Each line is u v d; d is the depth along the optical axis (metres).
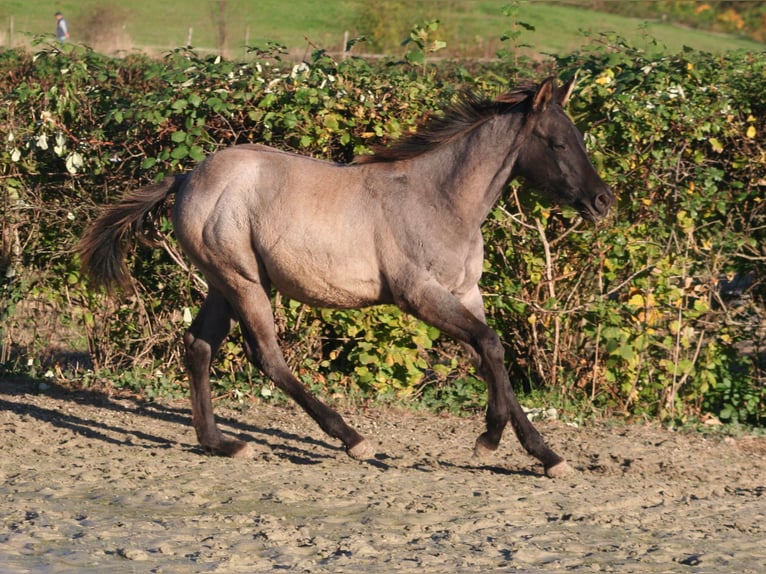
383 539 7.37
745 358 12.51
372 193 9.38
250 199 9.57
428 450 10.41
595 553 7.19
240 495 8.47
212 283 9.99
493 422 9.41
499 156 9.30
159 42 53.00
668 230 11.98
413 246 9.24
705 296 12.16
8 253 12.83
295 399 9.81
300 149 11.83
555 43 55.94
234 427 11.12
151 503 8.18
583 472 9.78
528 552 7.12
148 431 10.95
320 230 9.36
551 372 12.34
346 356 12.70
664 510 8.31
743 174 12.06
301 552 7.07
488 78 12.70
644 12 69.19
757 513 8.30
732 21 68.50
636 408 12.26
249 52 12.70
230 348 12.43
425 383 12.69
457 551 7.15
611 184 11.73
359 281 9.42
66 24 50.28
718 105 11.80
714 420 12.14
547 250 11.88
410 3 56.19
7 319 13.09
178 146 11.69
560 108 9.35
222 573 6.62
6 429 10.66
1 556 6.88
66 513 7.84
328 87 11.87
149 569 6.68
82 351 14.23
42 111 12.25
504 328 12.48
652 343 12.13
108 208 10.17
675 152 11.85
